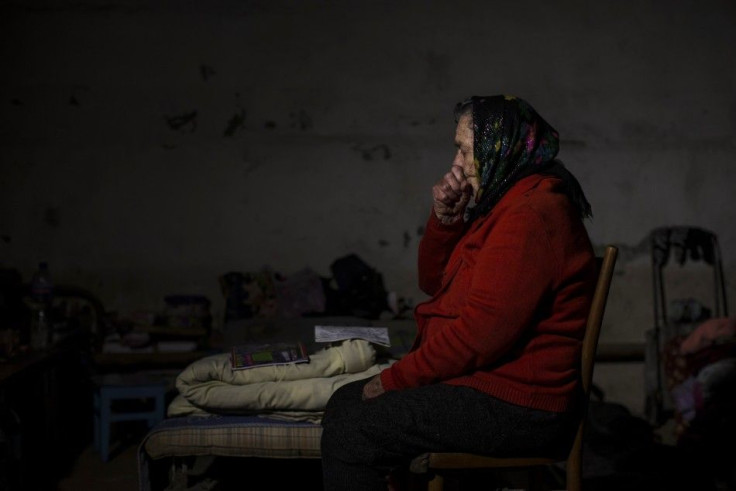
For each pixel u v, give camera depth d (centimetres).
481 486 262
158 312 444
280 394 242
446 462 185
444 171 461
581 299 187
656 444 379
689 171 477
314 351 320
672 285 477
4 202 434
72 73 436
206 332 428
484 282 178
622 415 409
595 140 471
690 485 325
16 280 428
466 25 459
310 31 450
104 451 352
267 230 453
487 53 461
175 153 445
